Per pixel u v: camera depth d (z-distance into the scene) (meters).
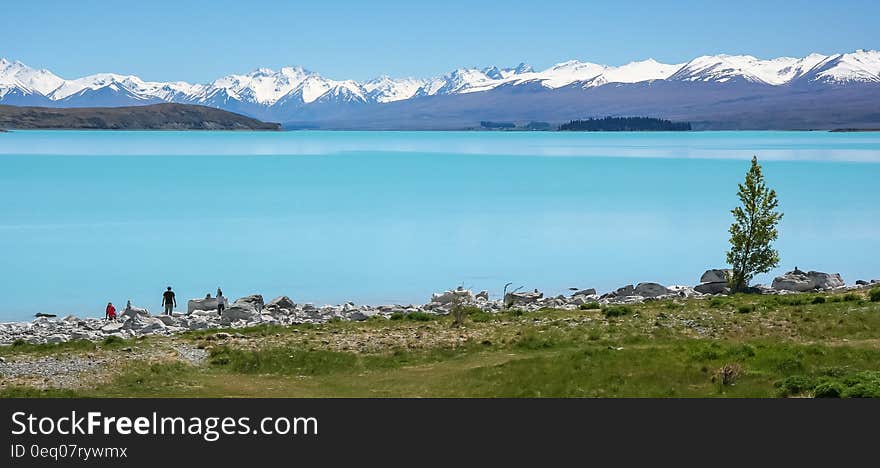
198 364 40.41
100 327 55.28
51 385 35.19
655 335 44.69
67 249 98.44
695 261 91.56
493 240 106.56
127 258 92.62
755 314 49.25
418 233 112.38
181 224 120.19
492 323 50.97
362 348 43.28
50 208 138.25
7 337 50.91
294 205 144.25
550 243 104.25
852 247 99.69
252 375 38.78
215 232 112.62
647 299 61.28
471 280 81.00
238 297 73.25
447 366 39.78
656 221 123.81
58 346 45.16
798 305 52.50
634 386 33.12
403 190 172.00
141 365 38.84
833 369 33.41
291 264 89.31
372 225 120.00
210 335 48.22
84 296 73.25
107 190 168.62
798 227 116.00
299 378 38.19
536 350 42.47
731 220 124.38
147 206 141.75
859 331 43.59
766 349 37.56
